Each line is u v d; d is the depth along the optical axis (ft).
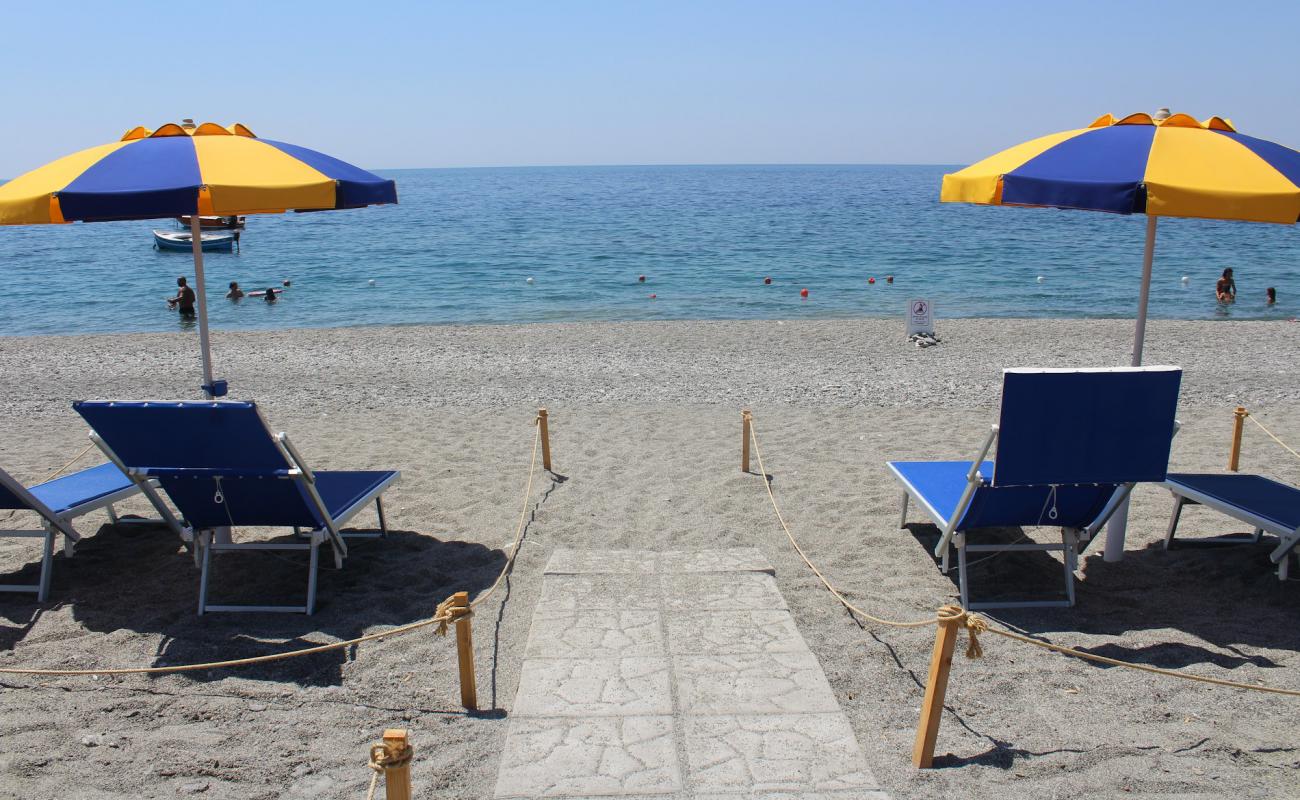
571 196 309.63
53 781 11.52
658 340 52.90
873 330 56.29
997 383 37.09
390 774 9.24
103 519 21.79
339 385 38.45
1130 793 11.13
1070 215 187.32
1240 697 13.48
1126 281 87.51
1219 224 159.02
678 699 13.16
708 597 16.80
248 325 68.33
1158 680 14.05
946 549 17.71
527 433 29.04
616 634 15.30
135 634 15.80
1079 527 17.22
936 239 133.18
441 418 31.24
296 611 16.66
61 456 27.07
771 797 10.90
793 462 25.67
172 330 66.44
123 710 13.28
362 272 99.30
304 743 12.46
